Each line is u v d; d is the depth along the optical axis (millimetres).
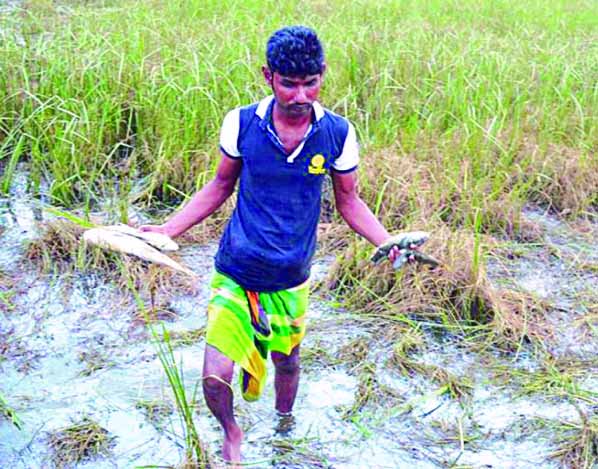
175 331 3729
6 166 5199
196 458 2869
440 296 3934
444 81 6234
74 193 4973
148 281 4012
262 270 2693
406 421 3221
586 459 3023
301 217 2662
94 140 5227
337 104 5512
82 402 3246
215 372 2680
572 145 5652
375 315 3875
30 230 4512
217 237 4520
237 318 2723
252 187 2637
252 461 2986
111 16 7512
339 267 4113
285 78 2449
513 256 4488
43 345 3605
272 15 7508
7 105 5543
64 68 5852
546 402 3363
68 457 2943
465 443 3117
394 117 5734
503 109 5652
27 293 3957
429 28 7723
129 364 3500
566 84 6371
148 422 3145
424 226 4355
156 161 5039
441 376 3459
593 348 3744
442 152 5293
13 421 3100
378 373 3488
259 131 2570
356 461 3008
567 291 4199
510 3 9531
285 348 2855
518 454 3072
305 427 3164
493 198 4871
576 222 4949
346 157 2672
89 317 3820
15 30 7246
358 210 2781
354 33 7109
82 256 4137
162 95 5492
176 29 7039
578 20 8969
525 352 3697
